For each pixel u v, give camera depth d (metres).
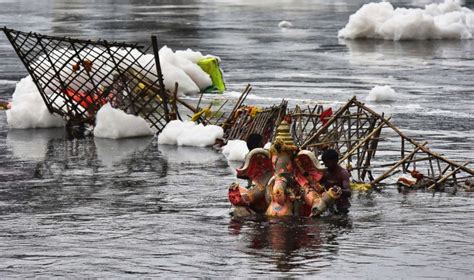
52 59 66.19
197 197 42.56
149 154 53.22
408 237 35.53
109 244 34.91
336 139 46.00
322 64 93.12
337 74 86.00
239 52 102.12
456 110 67.19
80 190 44.12
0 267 32.19
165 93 58.75
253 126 53.66
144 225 37.53
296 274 31.20
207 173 47.91
